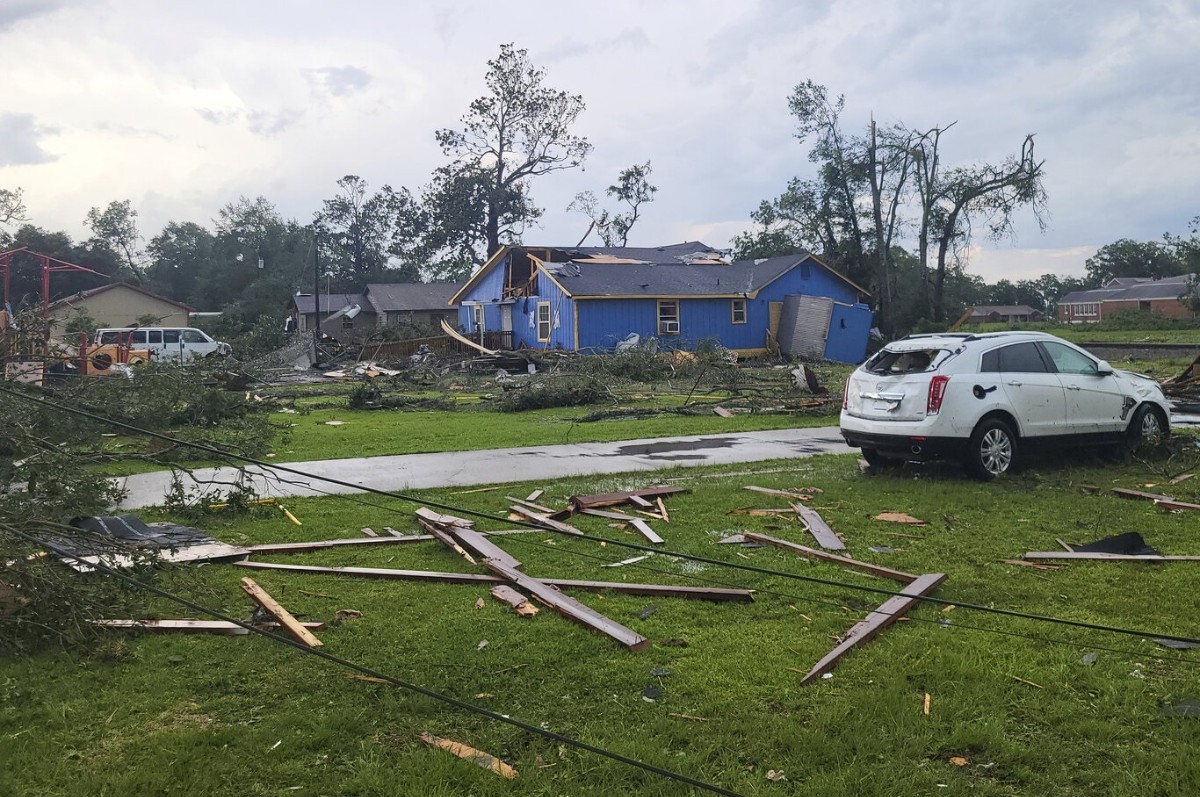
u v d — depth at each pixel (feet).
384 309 180.75
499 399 64.95
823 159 155.94
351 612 17.69
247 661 15.24
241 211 296.71
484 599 18.56
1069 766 11.53
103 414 33.63
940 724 12.66
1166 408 34.60
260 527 25.11
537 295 122.21
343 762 11.96
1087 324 192.54
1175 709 12.88
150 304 170.09
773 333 122.62
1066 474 31.17
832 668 14.74
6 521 17.17
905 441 30.32
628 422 52.21
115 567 17.90
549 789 11.18
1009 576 19.67
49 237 213.66
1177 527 23.59
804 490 28.84
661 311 116.26
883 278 154.71
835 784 11.03
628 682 14.33
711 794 11.01
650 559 21.35
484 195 194.49
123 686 14.25
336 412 62.44
